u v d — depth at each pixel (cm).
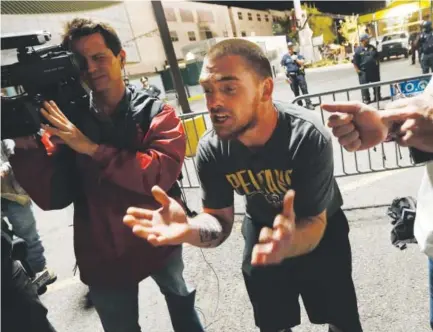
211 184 131
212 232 124
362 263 256
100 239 145
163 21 647
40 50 127
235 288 261
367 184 377
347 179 404
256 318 151
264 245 84
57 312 279
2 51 124
